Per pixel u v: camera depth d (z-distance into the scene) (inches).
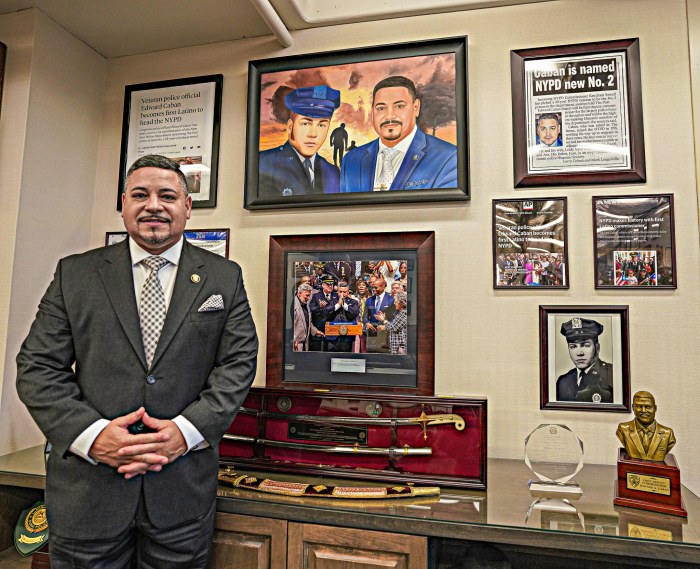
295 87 76.2
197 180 79.1
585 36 67.8
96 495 44.6
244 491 53.6
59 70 76.6
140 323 48.6
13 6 72.5
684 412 61.0
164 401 46.8
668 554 41.4
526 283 66.6
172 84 81.7
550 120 67.7
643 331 63.1
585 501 50.7
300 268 72.6
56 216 75.8
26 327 70.6
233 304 52.2
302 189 74.4
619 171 64.8
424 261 68.6
